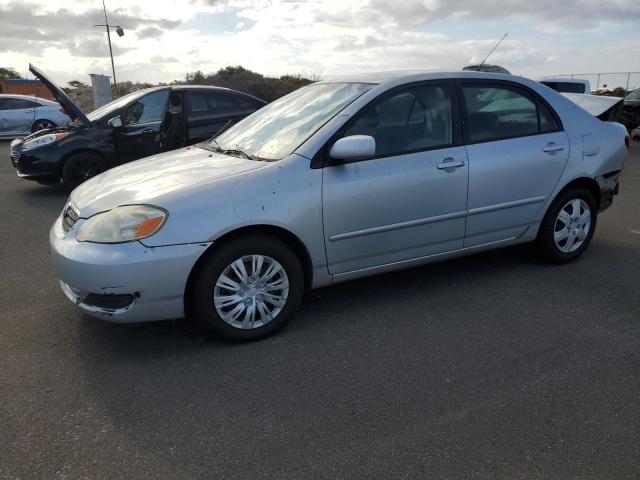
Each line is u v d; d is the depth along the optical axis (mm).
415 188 3738
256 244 3287
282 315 3482
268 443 2469
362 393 2861
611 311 3826
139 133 8031
